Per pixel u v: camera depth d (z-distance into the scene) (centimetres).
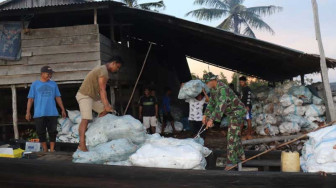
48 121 612
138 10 963
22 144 654
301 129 865
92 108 508
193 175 358
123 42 1238
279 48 897
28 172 412
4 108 1234
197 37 1182
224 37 935
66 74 937
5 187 425
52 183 402
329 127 405
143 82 1411
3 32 955
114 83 1007
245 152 514
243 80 886
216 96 465
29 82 955
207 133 1095
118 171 378
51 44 945
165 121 1172
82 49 931
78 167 392
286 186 341
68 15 1088
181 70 1702
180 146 403
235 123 467
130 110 1323
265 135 867
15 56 954
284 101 891
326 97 823
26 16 954
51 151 579
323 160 363
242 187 349
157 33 1351
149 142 466
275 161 481
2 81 967
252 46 962
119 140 439
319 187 336
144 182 370
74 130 898
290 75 1484
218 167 485
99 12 998
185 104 1575
